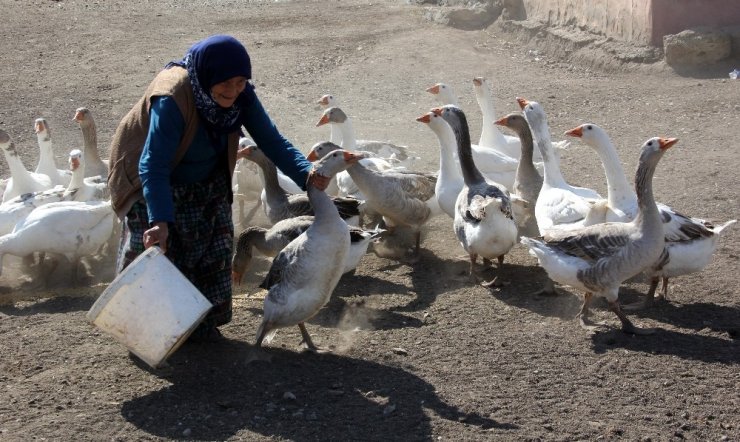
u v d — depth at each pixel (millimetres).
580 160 11219
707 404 5344
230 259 6148
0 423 5145
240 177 9195
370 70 15945
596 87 14586
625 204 7285
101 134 12273
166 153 5348
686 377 5664
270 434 5020
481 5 19109
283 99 14211
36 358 6055
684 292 7098
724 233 8445
